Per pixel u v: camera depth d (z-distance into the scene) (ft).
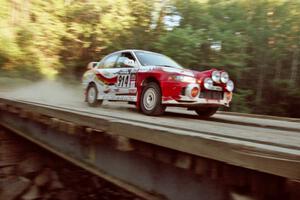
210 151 8.83
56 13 78.48
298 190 7.34
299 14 70.49
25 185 24.41
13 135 26.27
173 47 68.28
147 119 17.85
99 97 27.86
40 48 74.74
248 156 7.89
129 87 24.18
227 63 67.15
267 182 8.06
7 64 69.21
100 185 26.55
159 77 21.54
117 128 12.34
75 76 79.00
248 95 69.82
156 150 10.94
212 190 9.41
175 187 10.57
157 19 82.89
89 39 79.25
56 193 25.14
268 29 71.31
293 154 7.04
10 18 75.05
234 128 17.22
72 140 17.01
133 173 12.41
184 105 20.86
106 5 78.64
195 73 21.35
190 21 77.97
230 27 72.43
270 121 26.81
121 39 79.46
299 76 69.82
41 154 26.53
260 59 72.08
